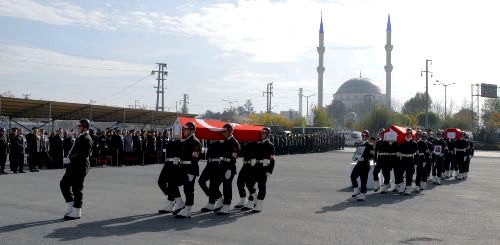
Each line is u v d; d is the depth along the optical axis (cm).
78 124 1087
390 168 1712
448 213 1243
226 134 1167
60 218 1063
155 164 2900
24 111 3278
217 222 1055
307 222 1071
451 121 9012
